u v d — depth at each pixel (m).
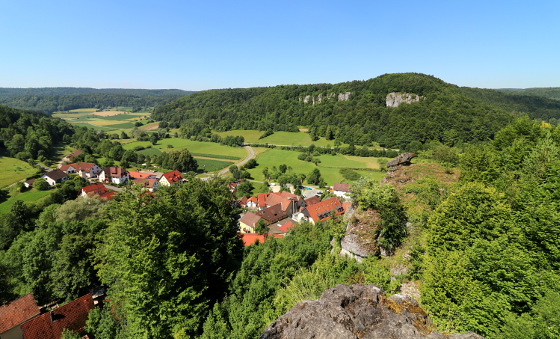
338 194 100.50
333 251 27.03
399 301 11.12
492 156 29.50
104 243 31.88
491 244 16.14
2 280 33.06
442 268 16.44
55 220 56.47
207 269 26.09
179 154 140.88
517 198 21.20
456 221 19.25
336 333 8.75
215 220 28.84
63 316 27.77
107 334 23.95
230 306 22.27
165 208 23.28
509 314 13.58
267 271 26.89
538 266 16.28
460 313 14.78
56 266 32.97
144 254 19.59
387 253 23.06
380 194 24.19
